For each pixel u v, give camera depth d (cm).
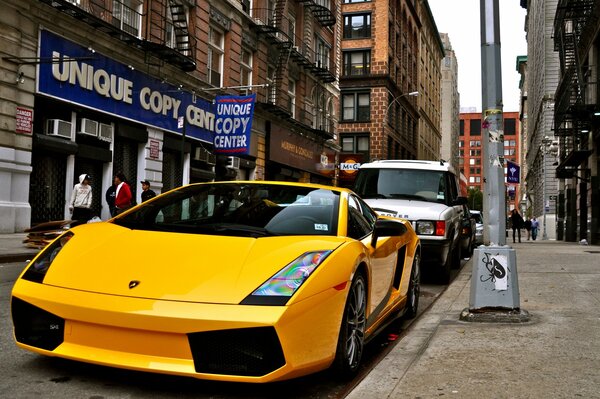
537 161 5741
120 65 1800
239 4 2517
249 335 306
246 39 2639
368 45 5122
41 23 1501
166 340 308
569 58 2866
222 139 2195
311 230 414
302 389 362
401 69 5900
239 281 323
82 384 349
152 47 1848
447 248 940
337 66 3906
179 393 339
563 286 786
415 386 343
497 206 568
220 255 348
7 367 378
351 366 380
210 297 312
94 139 1747
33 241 1143
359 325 402
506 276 553
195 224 418
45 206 1588
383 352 468
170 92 2052
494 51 587
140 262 343
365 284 414
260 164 2794
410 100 6444
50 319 332
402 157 5959
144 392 339
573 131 2580
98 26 1648
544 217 4281
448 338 471
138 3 1919
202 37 2250
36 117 1556
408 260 595
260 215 431
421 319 572
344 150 5097
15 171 1435
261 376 306
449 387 341
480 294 557
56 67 1547
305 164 3316
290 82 3206
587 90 2495
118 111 1794
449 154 12775
